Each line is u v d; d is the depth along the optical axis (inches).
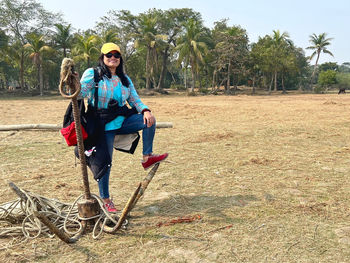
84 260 103.4
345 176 192.2
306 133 353.1
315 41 2669.8
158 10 2055.9
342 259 102.3
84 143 122.6
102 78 123.3
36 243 113.8
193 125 431.5
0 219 127.6
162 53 2142.0
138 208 146.6
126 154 258.2
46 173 204.8
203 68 2247.8
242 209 143.2
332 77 3053.6
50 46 1968.5
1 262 102.1
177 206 148.1
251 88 2738.7
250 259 102.9
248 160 233.0
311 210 141.3
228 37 1987.0
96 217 123.0
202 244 112.6
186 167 216.1
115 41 1862.7
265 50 2160.4
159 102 1008.2
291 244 111.8
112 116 124.9
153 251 108.4
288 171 204.2
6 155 258.7
